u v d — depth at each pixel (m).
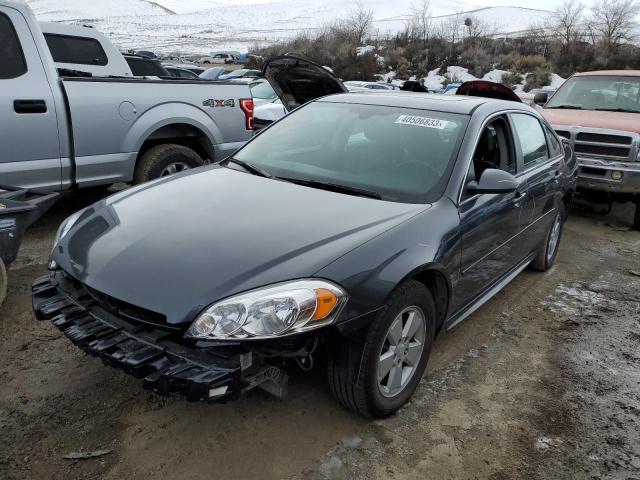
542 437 3.00
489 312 4.48
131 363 2.36
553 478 2.72
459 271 3.34
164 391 2.36
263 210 3.06
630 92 8.12
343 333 2.56
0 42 4.77
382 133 3.81
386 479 2.62
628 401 3.39
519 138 4.37
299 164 3.75
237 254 2.61
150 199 3.29
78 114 5.16
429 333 3.13
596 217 7.85
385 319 2.70
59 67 7.91
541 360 3.79
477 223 3.44
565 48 46.72
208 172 3.79
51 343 3.54
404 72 46.25
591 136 7.16
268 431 2.85
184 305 2.39
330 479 2.58
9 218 3.77
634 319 4.54
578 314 4.56
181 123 6.02
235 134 6.55
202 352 2.43
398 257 2.78
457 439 2.93
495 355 3.82
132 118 5.57
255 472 2.59
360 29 61.31
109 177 5.53
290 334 2.39
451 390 3.36
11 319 3.81
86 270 2.68
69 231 3.10
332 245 2.70
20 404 2.95
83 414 2.90
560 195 5.06
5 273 3.82
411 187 3.39
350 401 2.81
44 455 2.61
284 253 2.62
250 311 2.37
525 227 4.39
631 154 6.88
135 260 2.64
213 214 3.01
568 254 6.12
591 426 3.12
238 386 2.40
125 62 8.71
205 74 18.86
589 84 8.57
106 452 2.65
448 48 50.50
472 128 3.68
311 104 4.42
